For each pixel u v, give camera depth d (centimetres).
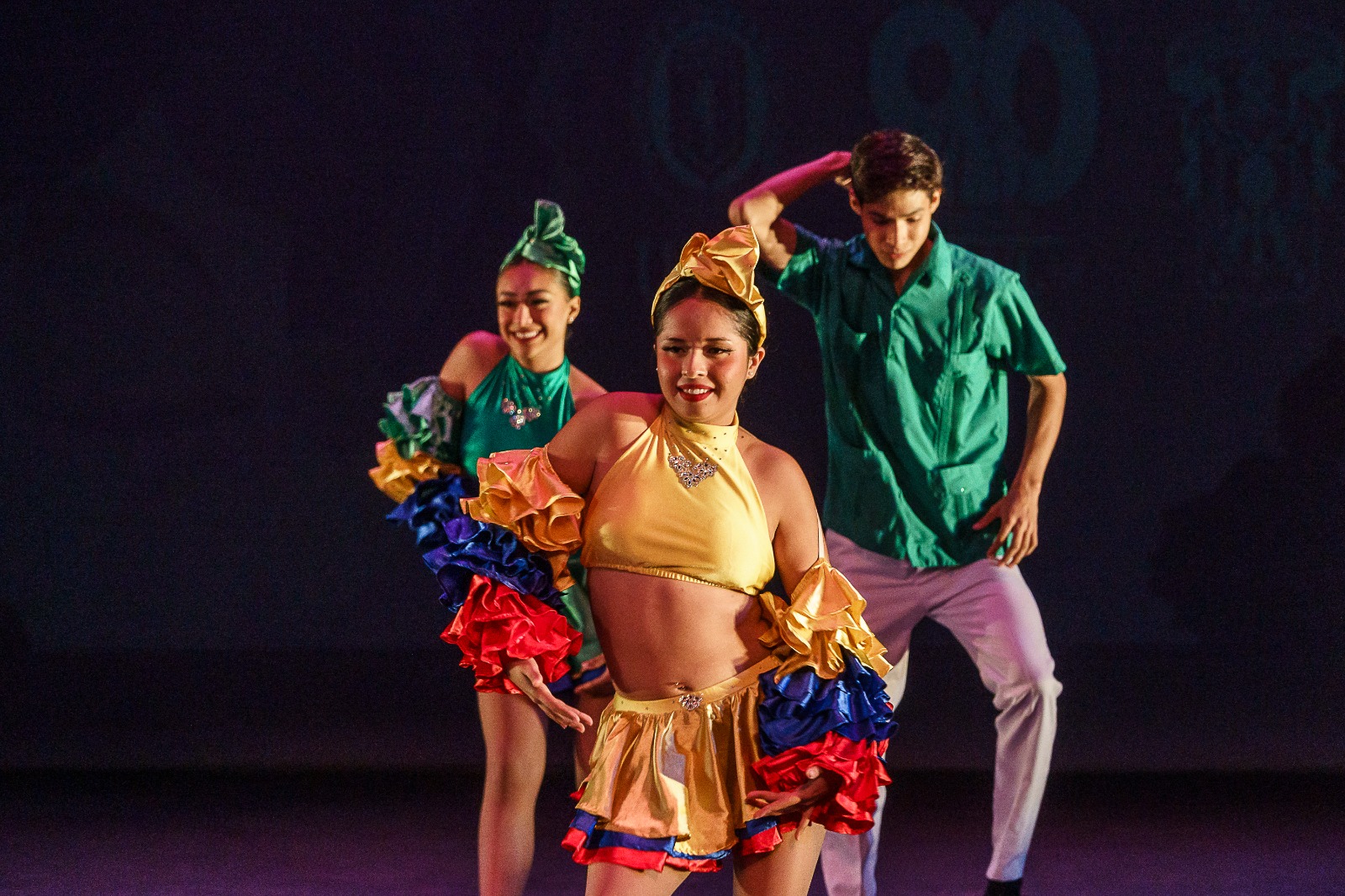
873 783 573
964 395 965
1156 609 1595
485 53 1631
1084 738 1517
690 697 565
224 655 1633
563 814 1324
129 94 1631
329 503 1644
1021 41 1594
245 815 1295
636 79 1631
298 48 1633
